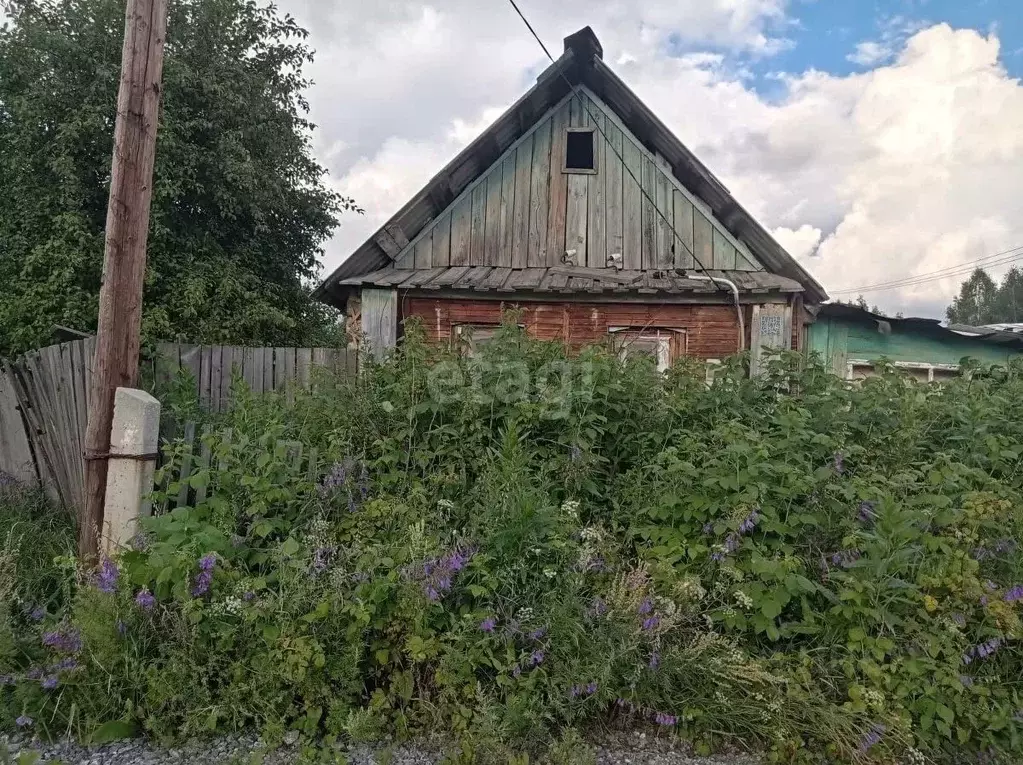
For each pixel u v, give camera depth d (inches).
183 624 104.7
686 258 293.9
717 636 107.2
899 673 102.0
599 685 100.8
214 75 383.6
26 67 340.5
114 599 107.5
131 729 102.1
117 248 144.8
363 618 102.7
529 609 106.6
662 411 154.1
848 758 97.0
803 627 108.3
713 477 120.6
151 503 141.6
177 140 359.9
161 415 163.0
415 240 296.2
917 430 141.3
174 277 365.4
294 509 132.1
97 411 142.9
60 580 130.8
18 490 182.5
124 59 145.2
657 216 297.4
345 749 99.5
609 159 301.4
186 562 105.9
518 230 298.7
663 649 106.8
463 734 98.8
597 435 145.4
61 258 326.0
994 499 112.3
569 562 113.9
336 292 281.1
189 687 101.6
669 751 101.6
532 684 99.7
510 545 111.7
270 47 442.0
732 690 104.4
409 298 266.4
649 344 265.6
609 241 298.0
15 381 198.5
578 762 93.5
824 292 275.7
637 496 133.9
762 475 121.0
